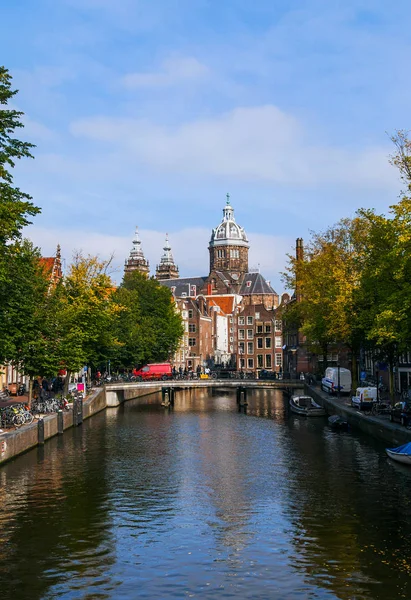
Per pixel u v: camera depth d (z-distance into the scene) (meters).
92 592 17.45
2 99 31.14
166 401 74.50
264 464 34.81
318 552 20.31
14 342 44.28
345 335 53.94
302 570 18.86
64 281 62.03
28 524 23.50
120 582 18.12
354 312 50.38
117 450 39.75
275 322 126.38
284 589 17.55
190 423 55.09
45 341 47.28
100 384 74.19
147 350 89.12
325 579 18.16
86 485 29.80
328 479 30.59
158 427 52.00
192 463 35.31
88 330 60.97
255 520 23.91
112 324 77.62
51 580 18.27
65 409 52.41
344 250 60.94
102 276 62.00
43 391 55.16
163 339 94.38
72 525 23.39
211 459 36.56
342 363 91.12
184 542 21.48
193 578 18.41
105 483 30.20
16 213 29.97
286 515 24.50
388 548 20.53
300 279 69.19
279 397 90.31
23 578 18.41
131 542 21.50
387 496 27.02
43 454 38.09
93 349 64.44
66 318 53.22
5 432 36.47
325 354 72.06
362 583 17.83
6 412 38.66
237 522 23.67
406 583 17.80
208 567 19.22
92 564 19.47
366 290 44.81
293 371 104.19
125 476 31.78
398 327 37.94
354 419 48.84
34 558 19.97
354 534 22.00
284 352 118.12
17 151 31.69
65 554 20.33
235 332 129.62
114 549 20.78
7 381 62.53
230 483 30.12
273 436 46.09
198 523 23.62
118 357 82.38
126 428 51.31
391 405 44.34
